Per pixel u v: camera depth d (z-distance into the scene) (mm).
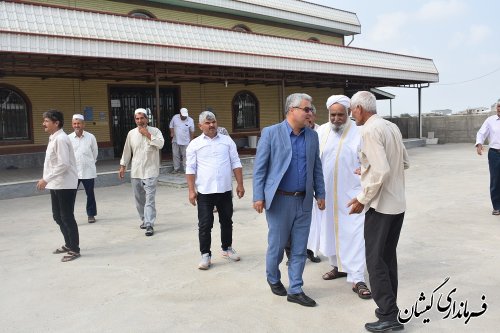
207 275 5129
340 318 3998
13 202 9906
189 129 13336
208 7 19219
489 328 3740
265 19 22062
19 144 14625
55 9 11047
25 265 5594
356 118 3826
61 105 15555
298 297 4285
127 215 8422
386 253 3887
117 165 14219
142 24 12656
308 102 4184
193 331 3793
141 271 5297
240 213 8367
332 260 4945
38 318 4109
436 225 7094
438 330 3734
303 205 4266
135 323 3965
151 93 18125
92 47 11289
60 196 5648
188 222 7723
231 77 15969
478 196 9438
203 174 5367
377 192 3668
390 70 20844
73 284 4922
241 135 20922
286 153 4199
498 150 7512
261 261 5602
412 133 26312
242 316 4062
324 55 18125
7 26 10102
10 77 14422
